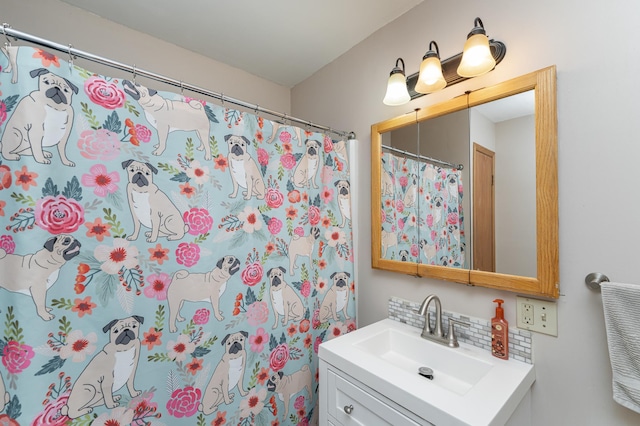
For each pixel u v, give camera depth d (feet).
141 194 3.13
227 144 3.81
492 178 3.46
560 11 2.97
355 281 5.36
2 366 2.43
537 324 3.10
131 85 3.12
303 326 4.52
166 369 3.25
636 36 2.55
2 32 2.49
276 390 4.17
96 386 2.82
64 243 2.67
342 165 5.27
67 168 2.70
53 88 2.64
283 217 4.40
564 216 2.93
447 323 3.90
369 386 3.04
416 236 4.31
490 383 2.80
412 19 4.46
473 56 3.10
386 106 4.87
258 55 5.89
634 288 2.37
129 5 4.49
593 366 2.75
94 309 2.82
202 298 3.52
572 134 2.89
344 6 4.48
